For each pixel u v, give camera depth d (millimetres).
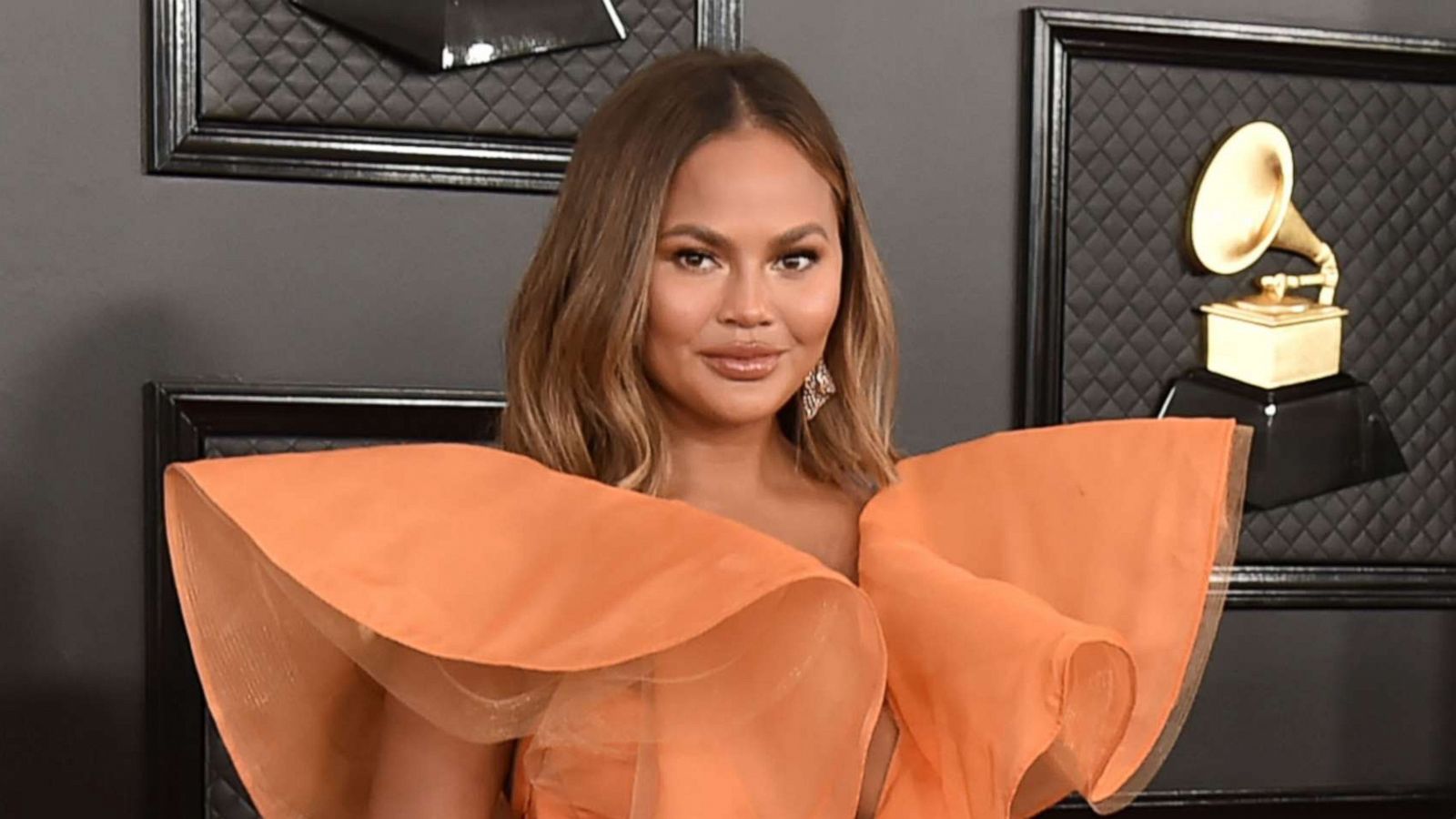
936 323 2062
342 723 1145
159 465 1855
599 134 1155
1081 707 1081
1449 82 2207
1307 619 2217
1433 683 2260
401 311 1930
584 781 1077
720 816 1034
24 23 1828
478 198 1949
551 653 974
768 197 1099
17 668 1848
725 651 1040
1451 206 2219
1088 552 1168
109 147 1852
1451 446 2230
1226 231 2117
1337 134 2172
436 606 1015
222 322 1886
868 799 1129
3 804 1851
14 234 1831
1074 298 2096
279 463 1067
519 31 1917
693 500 1163
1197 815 2189
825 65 2025
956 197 2064
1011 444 1231
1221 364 2129
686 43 1989
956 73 2062
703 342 1103
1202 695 2193
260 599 1098
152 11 1845
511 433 1180
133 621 1874
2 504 1838
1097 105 2092
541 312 1166
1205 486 1162
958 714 1036
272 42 1879
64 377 1848
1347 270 2186
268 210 1896
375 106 1906
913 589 1102
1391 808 2248
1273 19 2150
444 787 1086
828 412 1222
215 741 1885
